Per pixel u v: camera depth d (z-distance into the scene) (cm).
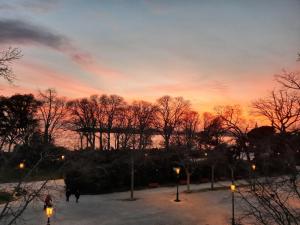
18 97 4450
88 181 4741
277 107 4669
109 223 3141
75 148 5262
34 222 2892
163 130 8581
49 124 6200
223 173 6034
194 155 6500
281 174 1220
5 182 2427
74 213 3453
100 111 8475
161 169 5662
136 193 4822
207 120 8438
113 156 5666
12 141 1653
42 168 3041
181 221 3244
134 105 10650
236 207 3588
